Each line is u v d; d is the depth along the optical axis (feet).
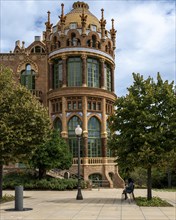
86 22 174.09
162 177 182.19
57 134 132.46
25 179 130.52
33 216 54.60
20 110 81.35
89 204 73.10
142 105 78.43
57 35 171.63
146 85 79.66
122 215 55.11
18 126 79.92
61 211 60.80
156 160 75.00
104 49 174.29
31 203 76.28
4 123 77.56
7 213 58.54
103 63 172.55
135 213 57.57
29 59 176.24
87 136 161.99
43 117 84.33
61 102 165.68
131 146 78.13
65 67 167.53
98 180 154.20
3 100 81.05
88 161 159.53
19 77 175.42
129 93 81.15
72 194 105.91
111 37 185.98
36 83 175.01
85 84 165.37
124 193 83.61
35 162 124.98
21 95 85.20
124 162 79.15
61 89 165.07
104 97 169.07
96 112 166.61
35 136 82.79
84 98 163.63
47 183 125.29
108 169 161.79
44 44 190.19
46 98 173.58
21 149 83.10
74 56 168.86
